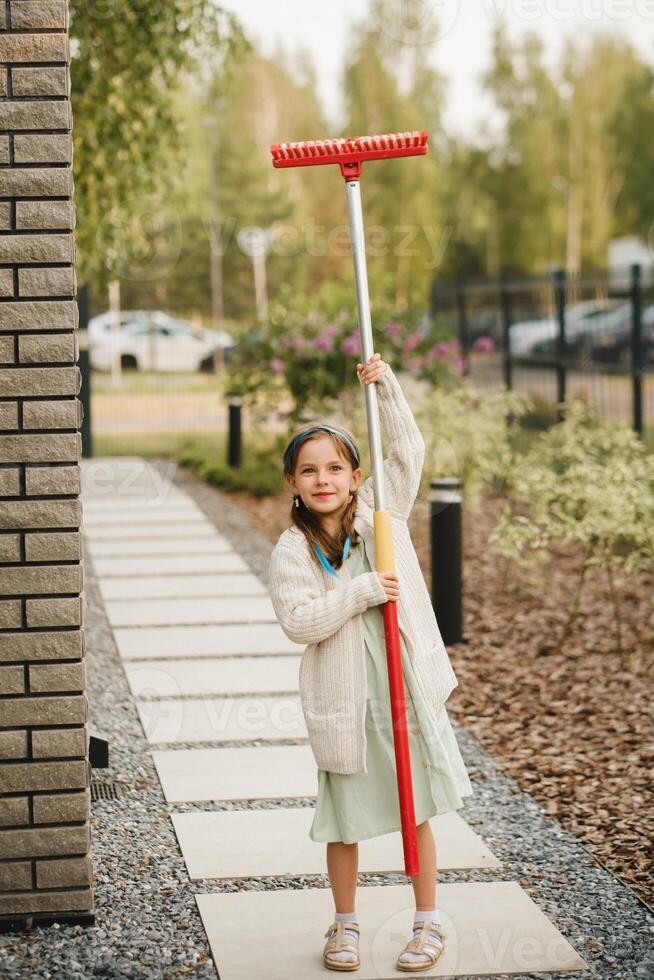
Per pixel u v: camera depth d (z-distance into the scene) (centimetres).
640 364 881
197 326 2347
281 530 954
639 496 587
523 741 474
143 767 436
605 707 513
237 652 592
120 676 553
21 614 290
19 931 299
